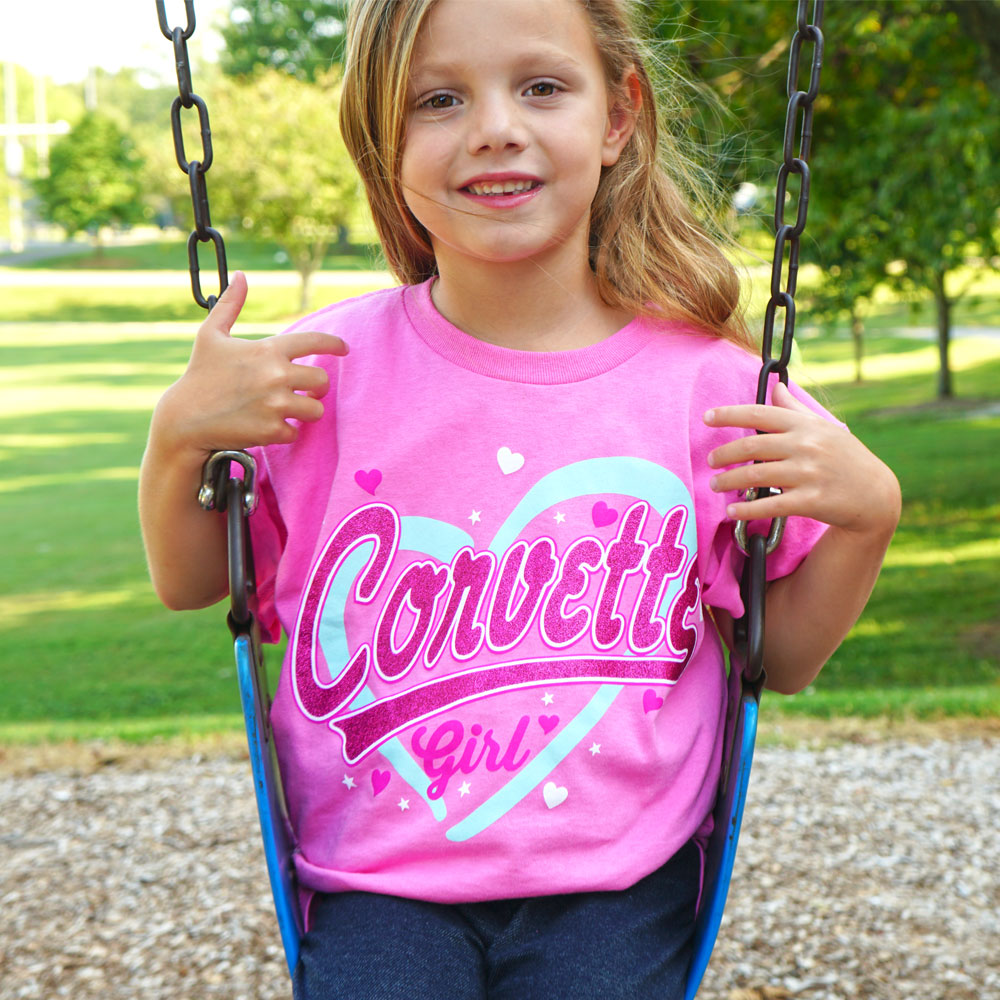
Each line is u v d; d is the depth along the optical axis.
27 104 75.12
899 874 3.47
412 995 1.22
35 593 11.81
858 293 8.14
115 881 3.54
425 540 1.39
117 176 59.19
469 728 1.33
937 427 19.22
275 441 1.36
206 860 3.68
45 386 28.14
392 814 1.32
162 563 1.45
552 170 1.35
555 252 1.45
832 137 8.23
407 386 1.45
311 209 36.81
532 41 1.33
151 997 2.90
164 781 4.46
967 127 7.34
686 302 1.53
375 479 1.41
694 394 1.48
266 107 36.81
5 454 19.84
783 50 6.59
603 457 1.41
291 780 1.39
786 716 5.26
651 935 1.33
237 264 53.34
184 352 34.84
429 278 1.61
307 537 1.44
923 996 2.82
